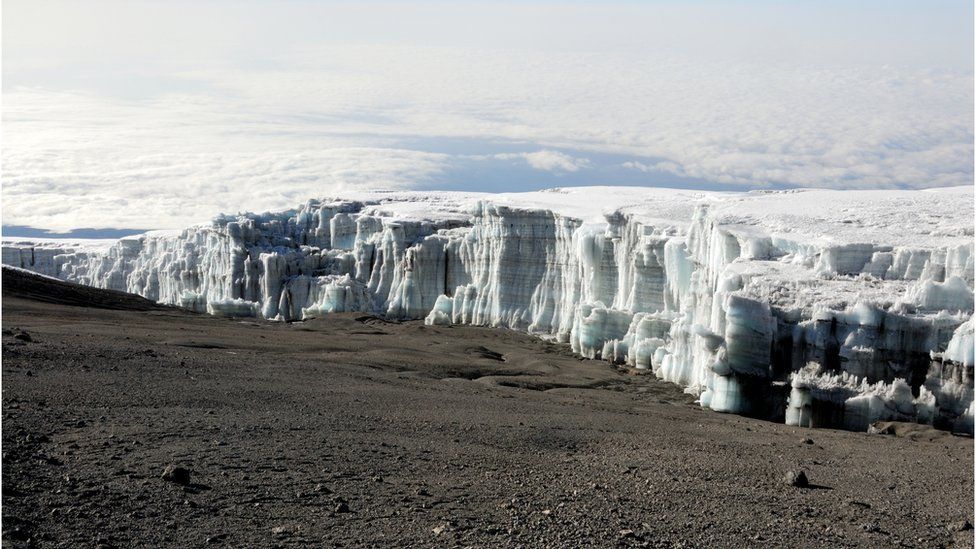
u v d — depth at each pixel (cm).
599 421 3662
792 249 5422
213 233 11406
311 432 2806
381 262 10475
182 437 2556
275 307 10269
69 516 1802
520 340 8206
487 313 9181
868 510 2336
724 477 2620
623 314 7012
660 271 7006
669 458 2877
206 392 3384
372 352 6206
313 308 9794
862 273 4997
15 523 1720
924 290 4331
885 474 2838
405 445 2756
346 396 3684
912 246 5047
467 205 11781
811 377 4231
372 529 1872
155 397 3161
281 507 1988
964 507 2420
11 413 2628
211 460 2322
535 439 3080
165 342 5209
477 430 3141
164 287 12250
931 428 3850
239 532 1808
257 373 4150
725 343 4697
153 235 13950
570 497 2241
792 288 4844
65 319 6184
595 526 1988
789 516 2216
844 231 5675
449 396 4094
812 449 3275
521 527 1944
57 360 3731
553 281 8731
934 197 7344
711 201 7738
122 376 3550
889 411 4016
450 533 1861
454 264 9881
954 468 2972
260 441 2597
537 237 8988
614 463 2747
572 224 8512
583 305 7381
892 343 4241
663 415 4178
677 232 7050
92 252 14900
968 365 3947
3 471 2017
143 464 2222
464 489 2258
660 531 2002
